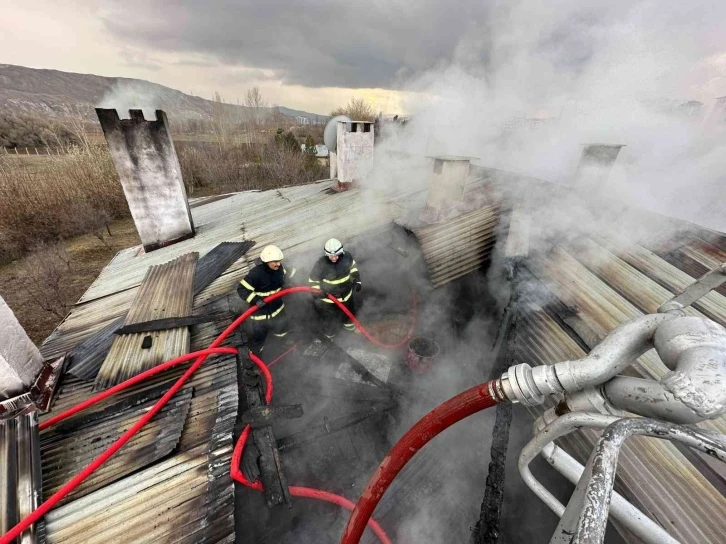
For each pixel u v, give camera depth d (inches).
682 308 40.6
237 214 260.8
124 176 192.5
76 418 85.8
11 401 81.2
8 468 68.3
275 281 141.5
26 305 306.7
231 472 73.7
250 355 112.0
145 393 92.5
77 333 131.9
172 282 152.4
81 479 69.0
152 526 63.7
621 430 30.6
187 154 762.8
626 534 59.3
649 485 64.1
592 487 26.4
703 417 28.1
